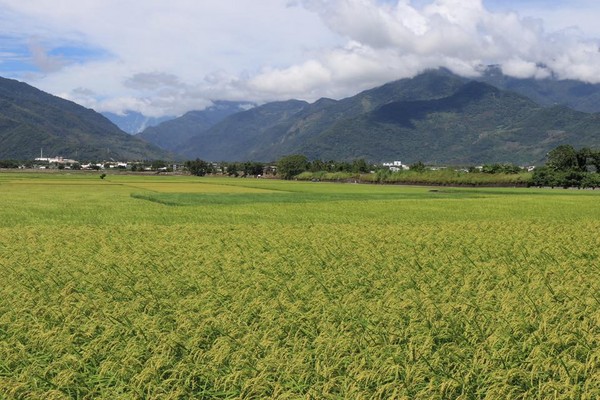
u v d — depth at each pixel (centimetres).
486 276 1742
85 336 1170
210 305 1374
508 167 16562
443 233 3039
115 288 1609
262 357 1065
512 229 3291
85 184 12938
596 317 1197
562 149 15712
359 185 14812
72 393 955
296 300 1443
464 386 928
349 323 1207
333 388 938
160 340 1113
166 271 1878
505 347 1046
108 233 3134
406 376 944
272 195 8669
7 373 1002
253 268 1947
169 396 902
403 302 1361
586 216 4747
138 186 12094
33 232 3197
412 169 18912
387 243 2630
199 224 3916
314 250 2348
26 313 1300
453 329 1188
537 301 1391
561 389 899
